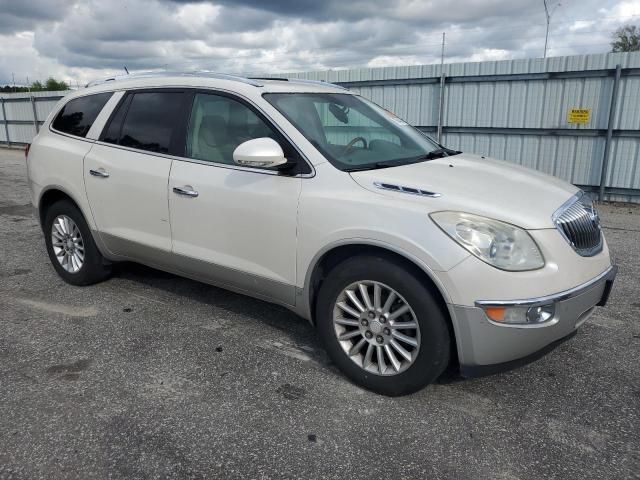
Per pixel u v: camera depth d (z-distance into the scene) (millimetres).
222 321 4027
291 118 3352
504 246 2633
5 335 3771
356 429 2703
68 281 4789
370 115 4035
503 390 3080
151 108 3996
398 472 2393
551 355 3498
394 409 2881
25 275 5109
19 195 10039
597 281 2916
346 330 3150
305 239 3107
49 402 2920
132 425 2721
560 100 9438
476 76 10133
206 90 3717
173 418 2783
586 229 3027
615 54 8742
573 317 2785
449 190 2887
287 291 3299
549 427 2725
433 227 2693
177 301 4422
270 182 3264
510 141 10125
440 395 3025
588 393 3043
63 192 4496
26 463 2430
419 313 2770
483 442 2602
